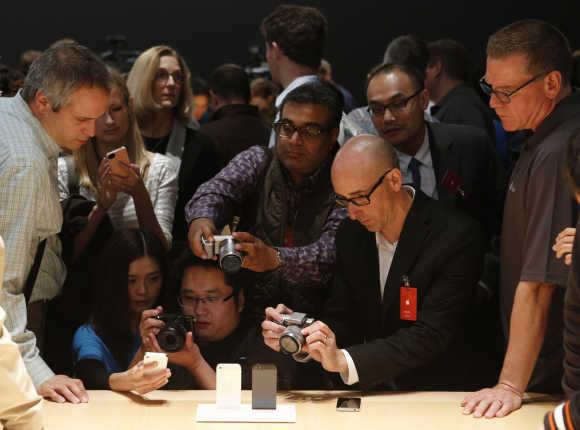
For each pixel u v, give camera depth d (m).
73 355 3.05
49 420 2.44
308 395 2.67
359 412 2.51
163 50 4.01
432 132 3.59
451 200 3.49
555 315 2.62
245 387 2.97
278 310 2.67
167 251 3.42
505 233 2.72
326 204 3.09
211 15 8.00
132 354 3.10
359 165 2.64
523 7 7.70
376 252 2.84
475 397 2.55
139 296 3.13
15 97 2.66
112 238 3.16
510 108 2.60
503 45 2.56
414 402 2.60
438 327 2.72
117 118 3.51
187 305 3.08
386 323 2.82
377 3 7.84
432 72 4.81
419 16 7.82
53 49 2.64
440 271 2.75
